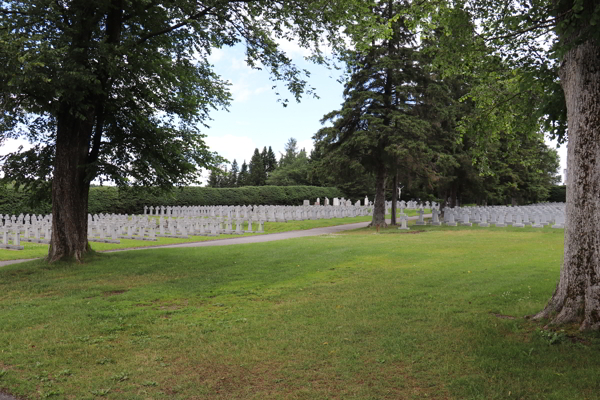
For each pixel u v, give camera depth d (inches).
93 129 620.7
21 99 486.9
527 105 428.1
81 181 574.6
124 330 293.3
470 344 240.2
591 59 252.4
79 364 233.9
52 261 547.8
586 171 253.1
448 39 406.9
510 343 238.2
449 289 378.6
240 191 2052.2
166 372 221.1
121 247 794.2
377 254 601.3
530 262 502.9
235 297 384.5
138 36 582.2
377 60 1060.5
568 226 263.9
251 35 599.2
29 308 358.3
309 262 550.9
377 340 256.4
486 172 568.1
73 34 483.2
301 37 585.6
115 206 1603.1
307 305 345.4
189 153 641.6
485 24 402.0
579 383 187.2
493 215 1216.8
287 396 191.6
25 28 479.8
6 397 198.8
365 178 2379.4
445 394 186.5
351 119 1131.3
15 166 575.5
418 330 270.1
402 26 1040.8
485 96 466.0
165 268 528.4
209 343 261.7
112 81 525.3
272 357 236.4
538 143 1286.9
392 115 1048.8
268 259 580.7
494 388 187.5
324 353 238.8
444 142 1183.6
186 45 618.2
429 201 2135.8
